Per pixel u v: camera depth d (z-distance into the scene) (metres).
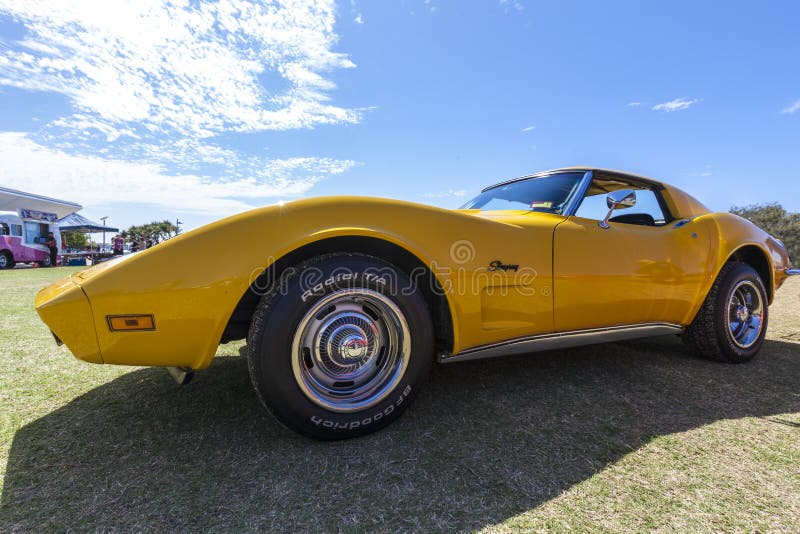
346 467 1.24
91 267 1.54
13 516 1.00
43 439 1.40
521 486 1.15
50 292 1.34
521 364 2.32
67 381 1.97
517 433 1.47
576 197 2.10
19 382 1.96
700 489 1.14
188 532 0.96
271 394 1.32
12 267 16.12
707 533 0.96
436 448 1.36
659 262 2.17
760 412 1.67
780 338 3.25
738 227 2.62
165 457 1.29
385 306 1.50
